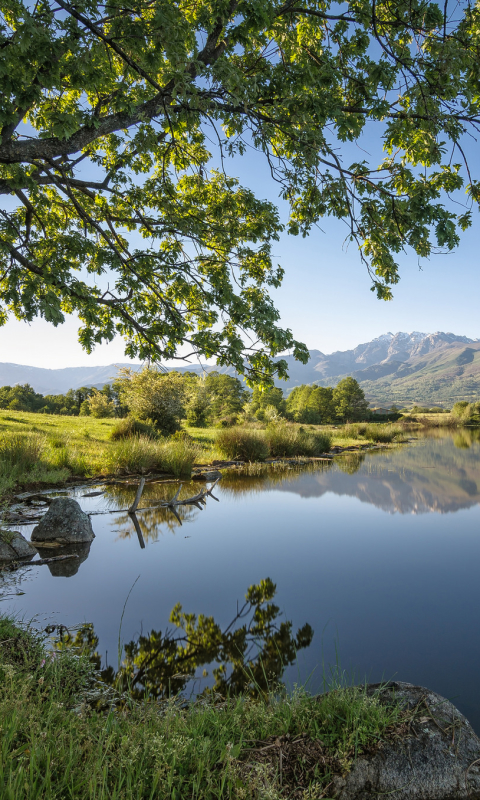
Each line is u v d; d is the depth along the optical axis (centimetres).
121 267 532
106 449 1406
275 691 276
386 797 182
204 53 442
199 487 1113
